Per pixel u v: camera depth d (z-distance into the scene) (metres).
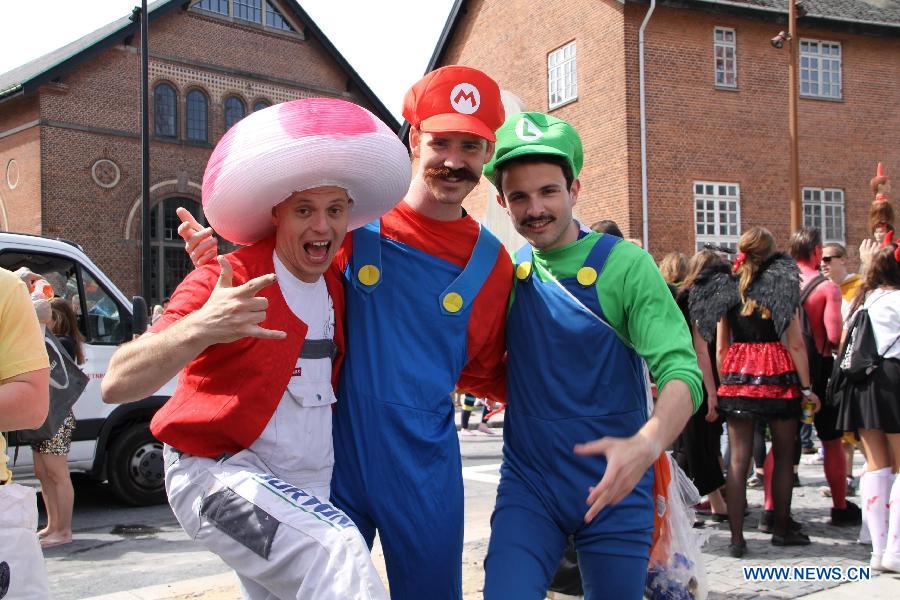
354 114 2.26
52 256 6.64
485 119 2.57
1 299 2.33
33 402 2.34
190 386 2.26
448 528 2.50
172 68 25.55
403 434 2.46
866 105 20.72
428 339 2.55
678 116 18.52
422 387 2.50
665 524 2.67
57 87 23.14
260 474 2.19
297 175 2.15
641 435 2.08
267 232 2.39
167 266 25.42
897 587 4.14
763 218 19.33
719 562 4.63
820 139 20.20
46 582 2.43
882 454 4.60
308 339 2.35
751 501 6.36
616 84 18.28
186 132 25.88
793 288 4.64
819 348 5.66
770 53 19.52
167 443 2.27
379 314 2.54
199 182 26.00
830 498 6.36
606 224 4.79
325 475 2.41
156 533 6.09
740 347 4.79
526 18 21.25
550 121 2.55
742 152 19.14
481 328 2.62
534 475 2.53
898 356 4.50
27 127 23.44
